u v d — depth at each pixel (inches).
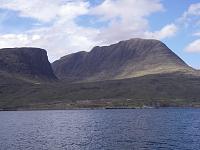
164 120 7155.5
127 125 6072.8
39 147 3501.5
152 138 4074.8
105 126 5994.1
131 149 3289.9
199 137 4067.4
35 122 7185.0
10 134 4790.8
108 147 3440.0
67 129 5506.9
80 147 3474.4
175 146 3400.6
